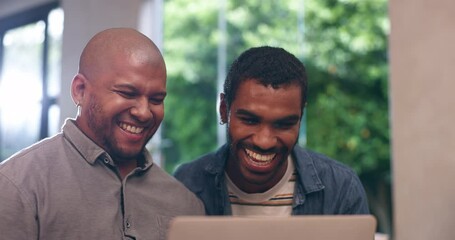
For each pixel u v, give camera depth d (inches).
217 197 72.7
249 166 63.5
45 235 55.3
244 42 255.9
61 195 56.7
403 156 120.8
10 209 53.5
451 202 113.5
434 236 115.3
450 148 114.4
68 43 168.9
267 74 61.4
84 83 59.9
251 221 45.1
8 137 191.0
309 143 255.8
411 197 119.2
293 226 46.4
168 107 262.4
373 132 254.5
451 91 115.0
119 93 58.4
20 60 189.8
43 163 57.6
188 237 43.6
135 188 62.4
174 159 257.9
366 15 259.8
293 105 62.0
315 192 71.5
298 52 255.3
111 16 161.2
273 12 256.1
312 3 261.6
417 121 119.3
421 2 119.8
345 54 259.6
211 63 263.1
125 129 59.4
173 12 267.0
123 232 59.4
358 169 254.1
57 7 180.1
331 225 47.8
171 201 64.8
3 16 194.5
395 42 123.5
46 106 180.4
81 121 61.3
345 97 257.0
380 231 248.1
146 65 59.1
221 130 242.8
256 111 61.2
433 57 117.7
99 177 59.7
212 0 263.9
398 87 122.6
